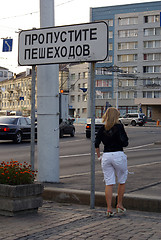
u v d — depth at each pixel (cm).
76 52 698
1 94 11475
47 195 773
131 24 8144
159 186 806
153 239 478
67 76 9094
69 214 632
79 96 8869
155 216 624
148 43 8044
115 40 8269
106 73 8319
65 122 2883
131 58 8169
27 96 9900
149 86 7925
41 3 895
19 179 641
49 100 882
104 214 631
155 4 7944
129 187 791
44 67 884
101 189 782
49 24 893
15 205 614
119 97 8250
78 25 699
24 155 1664
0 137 2239
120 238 483
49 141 880
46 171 878
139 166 1200
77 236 493
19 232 515
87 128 2823
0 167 659
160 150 1952
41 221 580
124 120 6031
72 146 2138
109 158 612
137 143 2428
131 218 601
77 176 990
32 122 750
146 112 8019
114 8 8262
